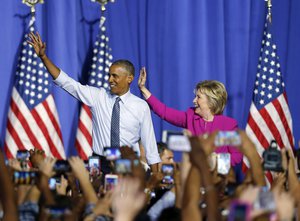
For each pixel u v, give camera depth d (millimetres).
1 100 23812
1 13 23797
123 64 19266
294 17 24969
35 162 13961
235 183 12820
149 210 13578
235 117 24562
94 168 14984
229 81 24656
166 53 24484
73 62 24031
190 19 24484
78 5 24234
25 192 12055
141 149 19781
